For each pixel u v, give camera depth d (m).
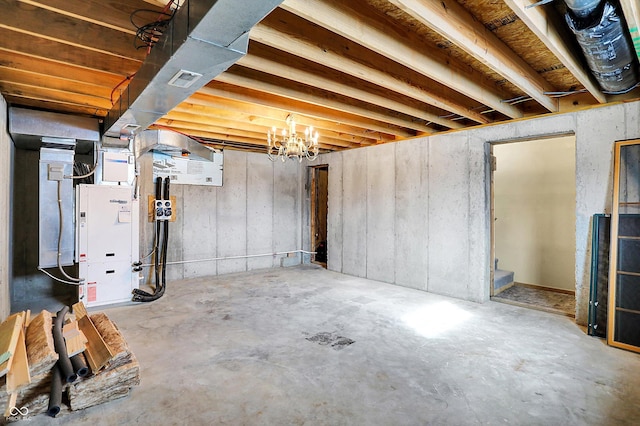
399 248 5.41
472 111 3.98
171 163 5.72
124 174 4.37
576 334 3.32
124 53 2.40
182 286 5.34
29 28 2.07
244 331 3.40
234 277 6.03
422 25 2.39
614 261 3.12
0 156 3.09
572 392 2.29
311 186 7.48
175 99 2.48
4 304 3.45
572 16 1.82
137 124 3.25
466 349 2.98
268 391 2.31
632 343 2.93
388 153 5.59
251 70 2.94
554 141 5.15
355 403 2.17
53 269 4.81
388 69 2.92
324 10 1.93
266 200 6.92
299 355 2.86
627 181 3.17
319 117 4.13
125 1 2.05
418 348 3.00
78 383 2.08
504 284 5.12
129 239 4.40
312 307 4.22
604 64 2.23
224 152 6.34
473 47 2.23
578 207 3.60
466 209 4.57
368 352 2.92
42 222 3.98
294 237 7.38
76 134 3.84
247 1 1.33
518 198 5.53
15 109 3.51
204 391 2.31
